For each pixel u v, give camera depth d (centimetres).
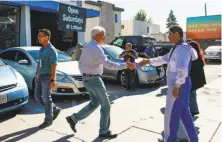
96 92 398
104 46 888
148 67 827
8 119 505
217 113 559
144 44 1220
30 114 539
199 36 2603
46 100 461
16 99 504
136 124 484
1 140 403
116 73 870
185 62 324
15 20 1134
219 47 1850
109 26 2453
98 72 393
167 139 352
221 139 418
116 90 805
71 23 1214
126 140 410
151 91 792
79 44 517
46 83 453
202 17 2567
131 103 640
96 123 486
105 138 416
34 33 1400
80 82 641
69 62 728
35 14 1393
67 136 423
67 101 645
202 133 443
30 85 684
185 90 341
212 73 1227
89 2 2170
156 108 595
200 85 481
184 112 364
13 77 527
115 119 513
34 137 418
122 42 1274
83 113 424
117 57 853
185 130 371
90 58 384
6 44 1141
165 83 934
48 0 1116
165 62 395
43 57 446
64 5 1170
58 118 513
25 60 668
